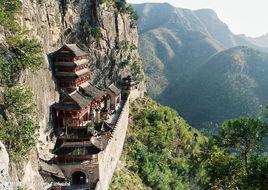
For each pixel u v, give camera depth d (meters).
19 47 59.34
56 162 59.00
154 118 123.81
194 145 125.06
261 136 28.75
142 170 86.50
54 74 86.00
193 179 98.00
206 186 31.80
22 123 47.22
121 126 91.06
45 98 74.31
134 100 136.50
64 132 60.75
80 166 59.00
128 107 118.19
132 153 93.19
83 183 59.09
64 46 85.06
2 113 44.53
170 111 143.00
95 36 126.75
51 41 98.69
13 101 46.41
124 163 85.81
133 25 163.12
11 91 46.44
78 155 58.59
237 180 29.80
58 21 105.69
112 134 74.06
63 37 110.94
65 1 113.06
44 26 91.94
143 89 164.38
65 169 58.62
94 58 126.25
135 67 157.00
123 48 146.25
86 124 81.06
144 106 134.62
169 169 100.62
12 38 58.31
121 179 75.31
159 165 97.19
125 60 146.25
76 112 78.19
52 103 79.44
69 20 115.69
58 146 60.03
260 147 29.09
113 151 75.62
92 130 66.44
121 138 90.81
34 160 49.84
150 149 103.69
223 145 30.61
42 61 65.25
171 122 126.00
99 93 97.12
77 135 59.44
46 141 71.69
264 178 25.70
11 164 39.31
